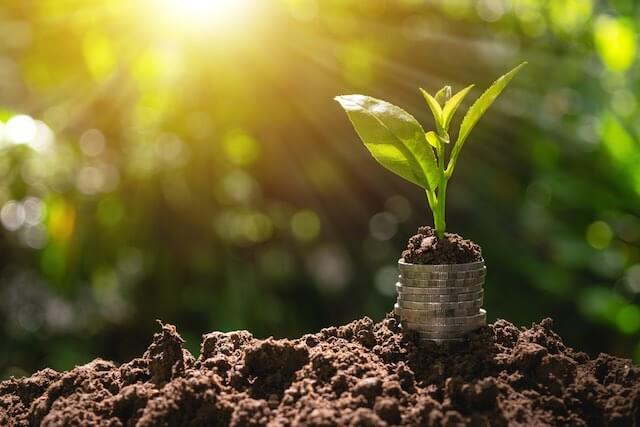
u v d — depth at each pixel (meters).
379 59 0.78
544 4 0.76
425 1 0.78
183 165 0.74
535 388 0.31
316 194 0.81
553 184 0.74
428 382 0.31
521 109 0.78
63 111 0.73
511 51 0.79
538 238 0.79
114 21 0.71
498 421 0.29
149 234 0.73
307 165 0.80
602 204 0.74
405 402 0.30
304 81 0.76
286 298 0.79
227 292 0.74
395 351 0.33
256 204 0.79
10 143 0.58
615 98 0.73
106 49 0.71
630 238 0.73
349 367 0.32
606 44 0.72
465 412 0.30
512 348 0.34
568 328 0.77
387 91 0.79
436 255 0.33
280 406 0.30
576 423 0.30
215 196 0.75
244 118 0.75
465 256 0.33
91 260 0.70
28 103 0.75
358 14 0.77
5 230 0.67
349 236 0.82
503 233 0.80
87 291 0.71
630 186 0.71
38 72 0.73
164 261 0.74
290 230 0.80
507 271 0.79
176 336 0.33
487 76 0.79
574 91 0.77
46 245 0.68
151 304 0.74
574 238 0.75
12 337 0.69
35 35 0.72
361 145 0.80
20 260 0.69
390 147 0.32
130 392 0.31
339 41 0.77
